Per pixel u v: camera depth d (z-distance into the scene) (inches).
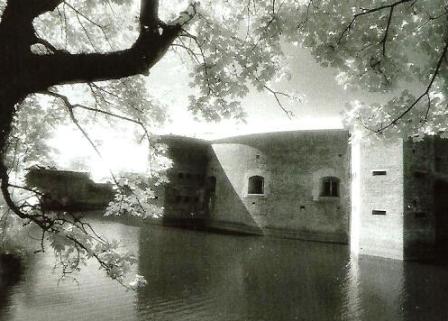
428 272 508.7
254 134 877.2
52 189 1062.4
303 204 788.6
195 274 464.1
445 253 643.5
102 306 342.6
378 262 566.9
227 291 403.5
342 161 755.4
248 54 163.3
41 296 359.6
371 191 636.1
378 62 155.0
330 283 446.0
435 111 161.3
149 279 430.3
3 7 150.3
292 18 160.4
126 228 803.4
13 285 384.5
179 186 925.8
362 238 636.7
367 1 151.6
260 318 332.5
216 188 938.1
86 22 205.0
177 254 571.8
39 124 190.4
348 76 166.4
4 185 115.2
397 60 155.4
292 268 516.1
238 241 727.1
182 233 791.7
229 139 928.9
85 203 1151.6
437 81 153.5
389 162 617.6
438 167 647.1
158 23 103.0
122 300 360.5
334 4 154.0
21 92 89.7
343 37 155.9
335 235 744.3
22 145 178.5
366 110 173.5
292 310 354.6
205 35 163.8
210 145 973.8
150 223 914.1
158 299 368.5
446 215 660.7
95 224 828.0
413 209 604.4
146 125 204.4
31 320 304.0
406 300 387.9
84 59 93.4
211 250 619.5
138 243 635.5
